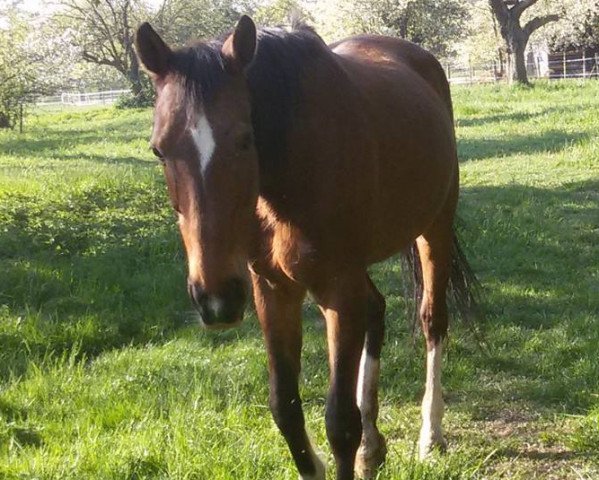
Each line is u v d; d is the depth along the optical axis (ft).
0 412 13.99
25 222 26.94
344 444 10.59
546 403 15.02
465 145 50.42
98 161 51.31
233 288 8.24
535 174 38.81
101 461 11.90
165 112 8.45
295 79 9.85
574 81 102.32
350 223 10.39
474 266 23.84
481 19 129.70
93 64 178.60
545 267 23.65
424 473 11.57
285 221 10.07
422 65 15.21
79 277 22.33
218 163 8.22
